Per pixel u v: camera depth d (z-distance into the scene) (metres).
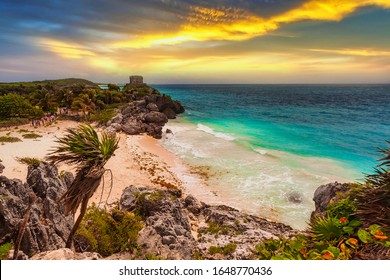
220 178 30.56
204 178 30.67
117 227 13.95
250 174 31.58
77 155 10.60
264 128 63.28
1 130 47.03
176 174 31.80
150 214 17.72
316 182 28.89
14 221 12.43
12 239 12.22
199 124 66.69
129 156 37.19
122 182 27.84
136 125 53.69
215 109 104.81
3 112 56.16
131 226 14.27
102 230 13.86
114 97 85.50
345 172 32.06
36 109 61.62
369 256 4.46
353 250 4.72
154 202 17.97
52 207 14.54
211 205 23.05
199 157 38.22
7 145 35.78
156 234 13.54
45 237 12.59
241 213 20.75
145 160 35.59
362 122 73.62
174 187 27.55
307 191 26.80
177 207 18.05
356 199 5.64
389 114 88.81
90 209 17.08
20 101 59.59
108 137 11.52
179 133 54.78
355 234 4.97
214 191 27.25
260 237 16.22
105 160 11.01
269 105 122.44
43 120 56.28
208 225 19.50
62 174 20.25
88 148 10.64
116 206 21.36
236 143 45.88
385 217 4.88
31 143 38.06
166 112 78.81
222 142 46.69
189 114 88.69
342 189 11.89
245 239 16.06
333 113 93.12
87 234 13.60
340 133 58.03
